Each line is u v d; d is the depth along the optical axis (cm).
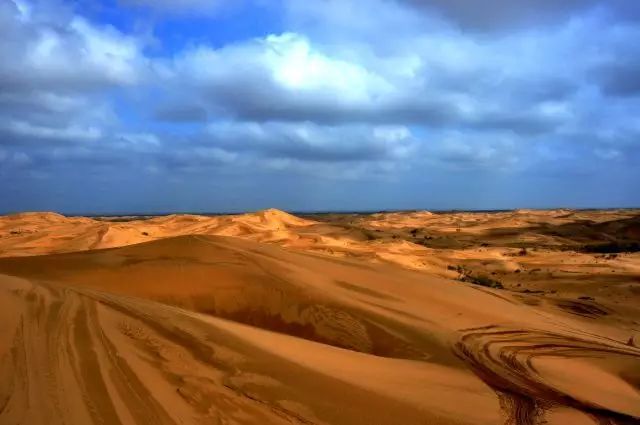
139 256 1791
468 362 1025
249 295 1431
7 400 537
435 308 1488
